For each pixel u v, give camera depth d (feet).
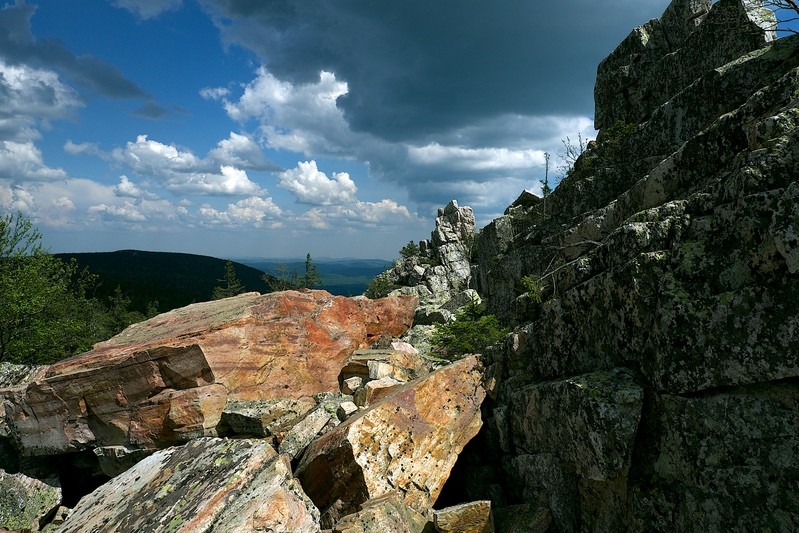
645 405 28.66
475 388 43.21
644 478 28.07
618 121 76.38
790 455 21.93
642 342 29.45
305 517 29.27
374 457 35.50
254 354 59.41
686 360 25.99
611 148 70.59
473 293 115.96
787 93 29.32
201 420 52.08
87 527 30.89
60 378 55.11
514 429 38.29
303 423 47.55
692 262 27.25
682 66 64.75
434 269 184.44
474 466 42.70
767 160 24.86
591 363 34.40
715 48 57.57
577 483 31.99
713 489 24.31
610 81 83.66
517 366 41.70
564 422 31.48
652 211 34.60
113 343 63.16
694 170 36.22
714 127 34.12
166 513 29.12
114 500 33.42
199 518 27.61
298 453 44.47
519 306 49.85
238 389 56.59
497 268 86.84
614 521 29.30
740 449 23.62
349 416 45.91
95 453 55.21
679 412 26.40
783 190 23.25
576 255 51.16
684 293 26.86
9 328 114.32
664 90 69.41
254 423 50.83
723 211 26.48
